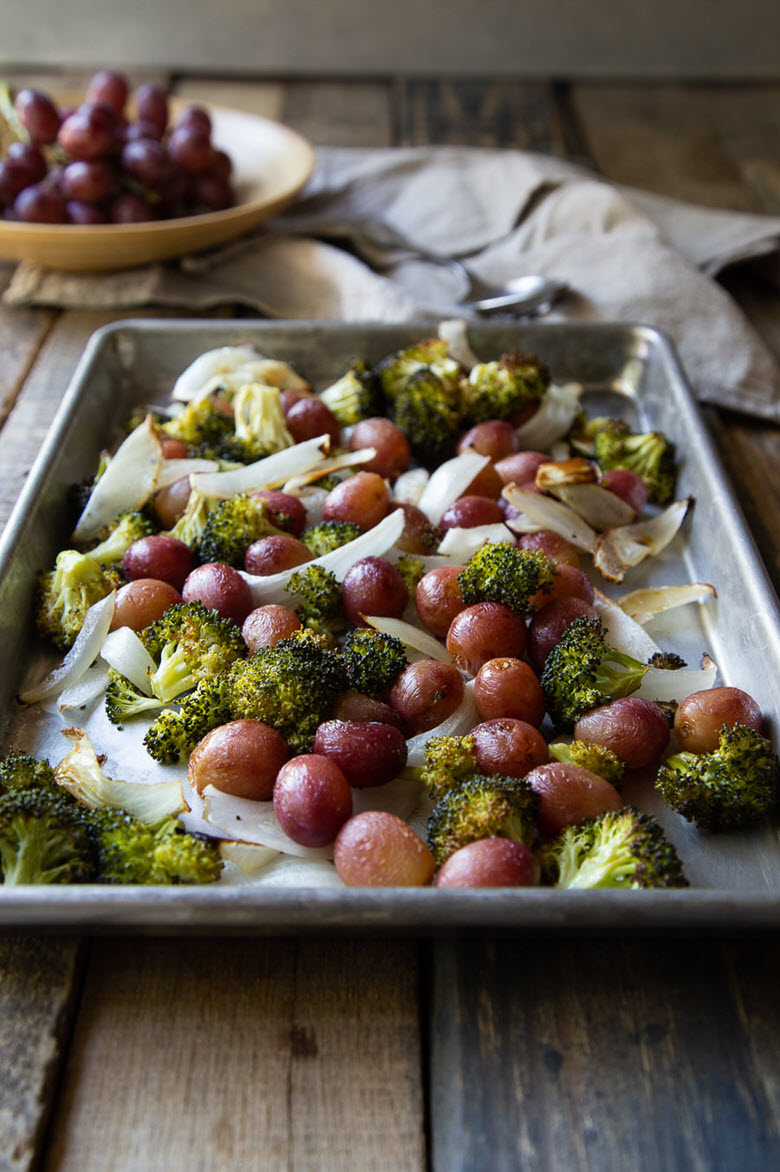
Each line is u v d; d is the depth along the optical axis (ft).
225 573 1.36
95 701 1.33
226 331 1.81
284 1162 0.97
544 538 1.48
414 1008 1.07
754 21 3.43
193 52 3.42
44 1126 0.99
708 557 1.51
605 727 1.22
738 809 1.18
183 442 1.67
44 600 1.40
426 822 1.18
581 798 1.13
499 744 1.18
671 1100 1.01
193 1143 0.98
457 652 1.31
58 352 1.99
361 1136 0.99
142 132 2.12
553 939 1.10
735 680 1.37
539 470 1.55
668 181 2.74
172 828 1.14
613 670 1.29
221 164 2.22
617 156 2.89
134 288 2.08
